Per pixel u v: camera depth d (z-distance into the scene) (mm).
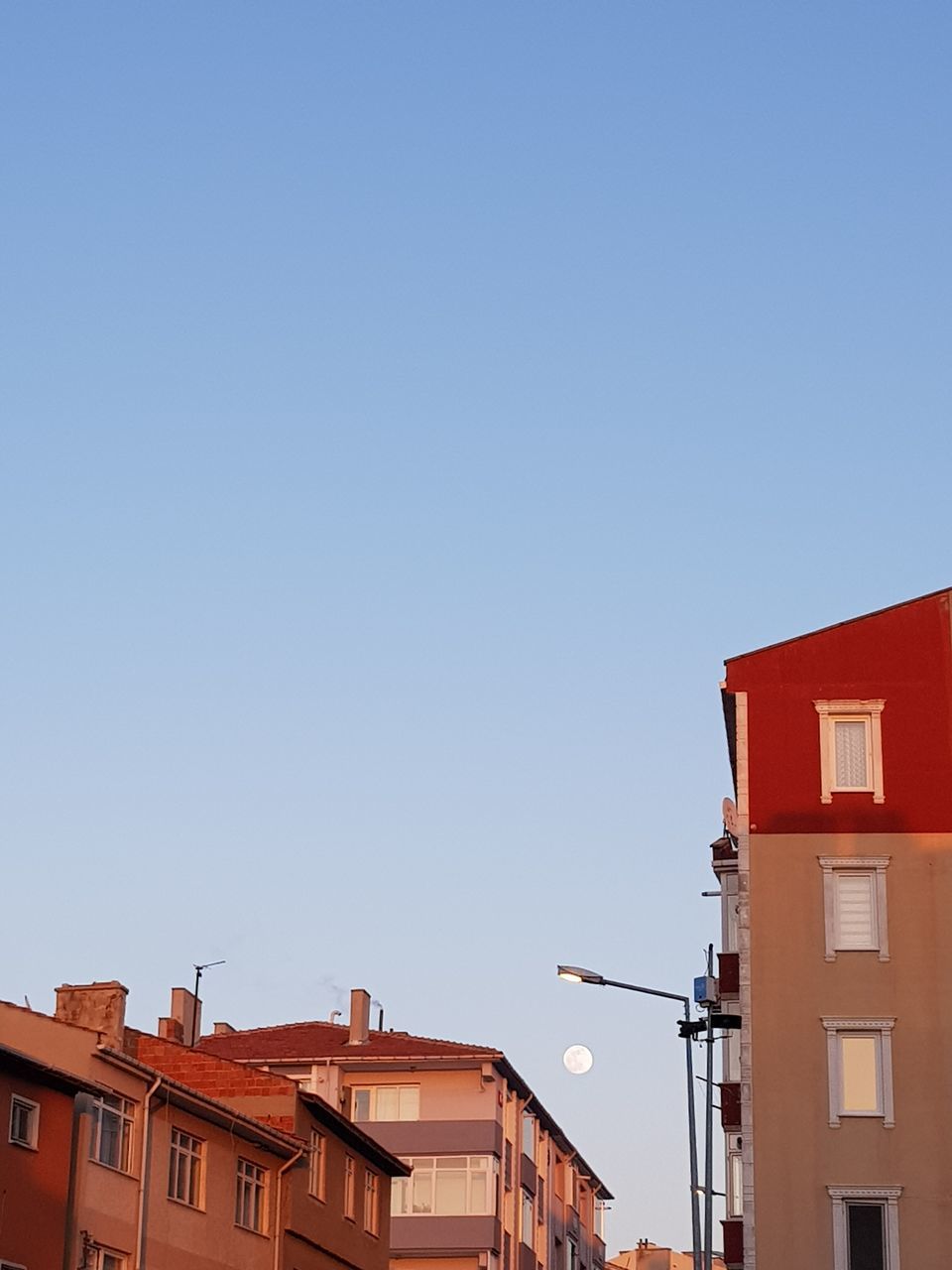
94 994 46562
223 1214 46906
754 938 48750
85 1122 40875
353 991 74875
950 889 48625
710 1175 43125
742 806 49875
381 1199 59438
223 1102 49844
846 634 51188
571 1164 91000
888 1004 47906
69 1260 39406
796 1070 47594
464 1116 71438
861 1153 46781
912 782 49719
